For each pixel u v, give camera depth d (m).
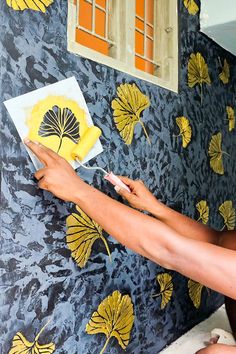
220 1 1.23
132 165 0.94
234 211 1.50
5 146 0.64
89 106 0.81
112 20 0.93
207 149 1.30
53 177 0.64
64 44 0.75
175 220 0.91
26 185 0.67
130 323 0.93
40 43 0.70
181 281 1.15
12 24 0.65
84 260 0.79
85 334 0.80
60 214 0.74
